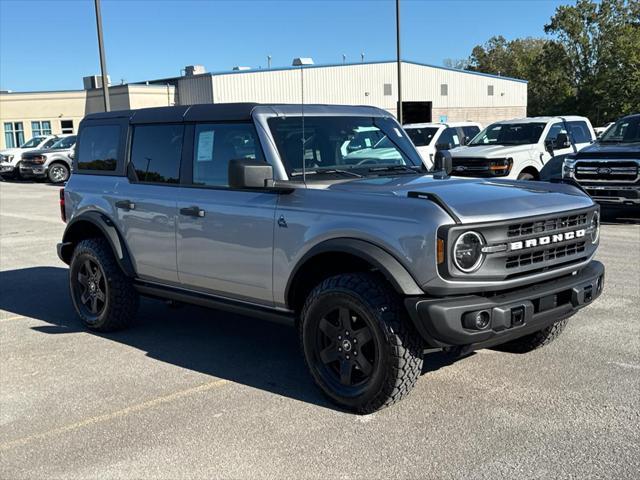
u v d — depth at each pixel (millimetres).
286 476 3516
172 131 5590
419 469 3539
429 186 4488
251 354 5547
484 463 3578
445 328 3844
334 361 4422
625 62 59562
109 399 4633
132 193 5812
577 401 4355
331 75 38875
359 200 4250
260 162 4488
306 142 4969
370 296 4082
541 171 14117
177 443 3934
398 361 4031
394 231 4012
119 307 6059
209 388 4789
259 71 35875
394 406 4340
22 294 7934
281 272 4625
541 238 4191
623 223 12500
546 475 3439
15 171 28578
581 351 5336
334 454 3732
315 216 4398
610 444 3754
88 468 3680
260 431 4055
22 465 3742
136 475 3586
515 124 14961
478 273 3922
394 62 42125
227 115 5121
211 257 5133
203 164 5277
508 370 4949
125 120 6070
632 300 6855
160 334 6176
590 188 12180
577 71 65562
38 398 4688
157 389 4797
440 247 3838
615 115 60500
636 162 11625
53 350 5762
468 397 4461
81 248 6242
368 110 5633
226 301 5203
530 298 4078
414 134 18016
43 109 42406
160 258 5598
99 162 6324
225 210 4965
